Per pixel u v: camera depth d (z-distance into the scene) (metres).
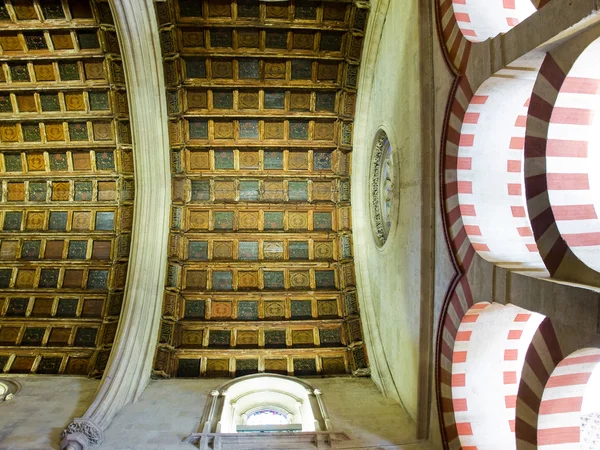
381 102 9.72
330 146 11.44
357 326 10.88
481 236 6.26
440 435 7.00
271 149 11.48
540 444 4.93
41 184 11.38
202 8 9.70
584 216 4.58
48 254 11.31
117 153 11.06
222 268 11.50
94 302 10.99
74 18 9.59
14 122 10.71
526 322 6.52
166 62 10.37
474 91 5.86
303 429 8.73
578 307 4.10
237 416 9.22
